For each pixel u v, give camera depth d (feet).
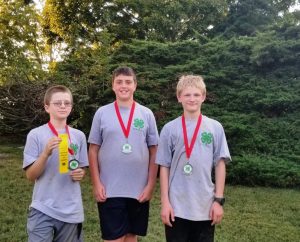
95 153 11.51
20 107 33.99
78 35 60.59
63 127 10.72
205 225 10.06
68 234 10.23
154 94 28.86
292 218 18.61
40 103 32.01
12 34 57.36
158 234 16.06
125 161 11.10
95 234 15.80
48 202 10.11
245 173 24.64
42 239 9.86
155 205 20.07
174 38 64.13
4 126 36.76
